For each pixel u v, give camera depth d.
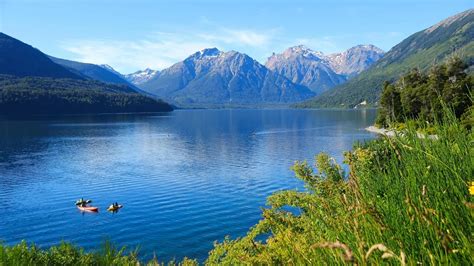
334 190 3.26
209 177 66.69
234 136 144.12
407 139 2.96
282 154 92.38
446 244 1.85
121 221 43.34
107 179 66.38
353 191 2.71
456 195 2.27
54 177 68.44
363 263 1.77
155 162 85.06
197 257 32.97
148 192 56.59
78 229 41.25
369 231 2.24
